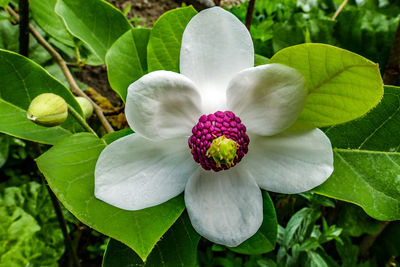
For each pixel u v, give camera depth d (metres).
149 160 0.18
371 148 0.20
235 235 0.18
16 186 0.46
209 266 0.39
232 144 0.17
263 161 0.19
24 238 0.42
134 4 0.54
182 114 0.18
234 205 0.18
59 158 0.19
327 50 0.16
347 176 0.20
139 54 0.23
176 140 0.19
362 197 0.19
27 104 0.22
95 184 0.17
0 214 0.42
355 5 0.40
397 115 0.20
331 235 0.33
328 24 0.33
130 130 0.21
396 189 0.19
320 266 0.33
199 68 0.19
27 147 0.43
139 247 0.17
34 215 0.44
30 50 0.36
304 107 0.18
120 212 0.18
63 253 0.45
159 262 0.20
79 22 0.26
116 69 0.22
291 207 0.39
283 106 0.18
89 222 0.17
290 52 0.17
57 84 0.22
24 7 0.23
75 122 0.22
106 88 0.51
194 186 0.18
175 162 0.19
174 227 0.21
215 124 0.18
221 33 0.19
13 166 0.48
